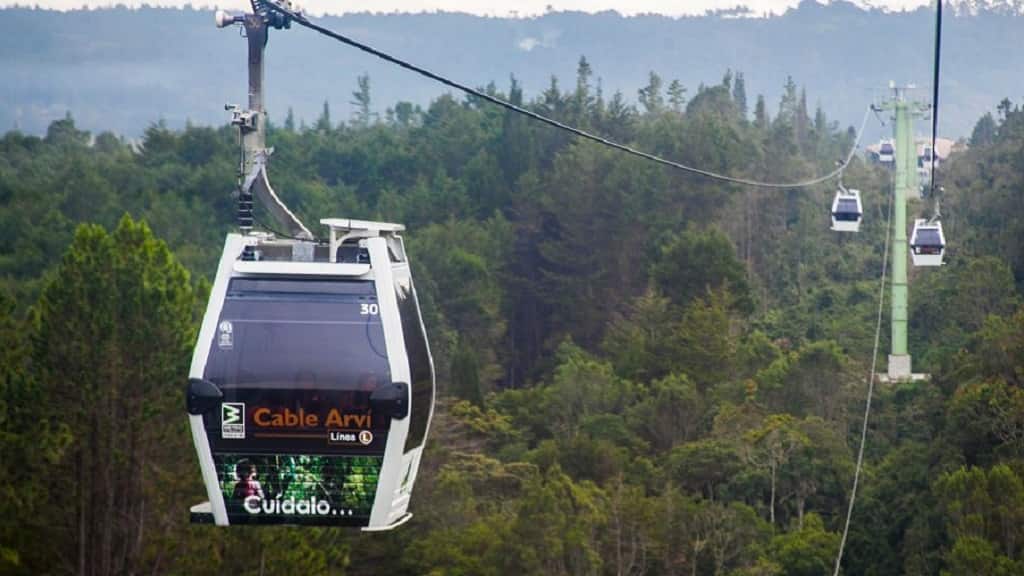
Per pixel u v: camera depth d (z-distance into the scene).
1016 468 162.75
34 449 119.69
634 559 155.62
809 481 183.00
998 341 195.50
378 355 46.25
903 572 164.50
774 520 180.75
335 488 46.44
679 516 161.25
